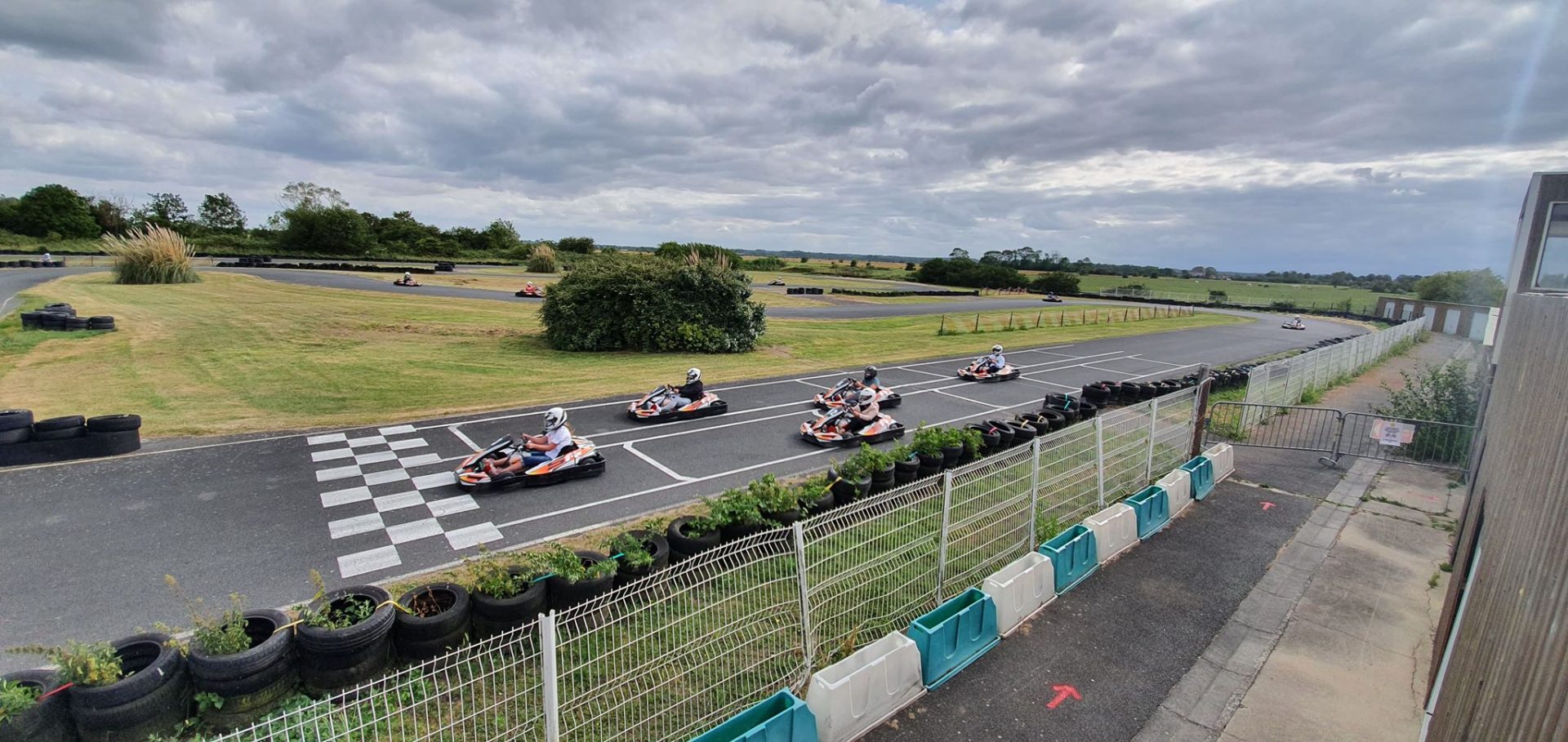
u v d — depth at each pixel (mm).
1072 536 6766
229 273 40188
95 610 5816
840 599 5898
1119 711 4785
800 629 5191
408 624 4949
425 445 10797
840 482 7965
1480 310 39031
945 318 36844
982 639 5406
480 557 6582
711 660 4766
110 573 6449
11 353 15883
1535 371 3264
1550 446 2465
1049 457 10188
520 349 20672
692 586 4777
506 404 13625
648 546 6348
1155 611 6148
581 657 5090
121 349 17016
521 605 5246
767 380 17359
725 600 5043
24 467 9008
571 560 5582
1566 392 2352
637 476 9781
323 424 11672
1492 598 2957
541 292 37188
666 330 21109
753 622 5574
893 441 12133
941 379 18734
